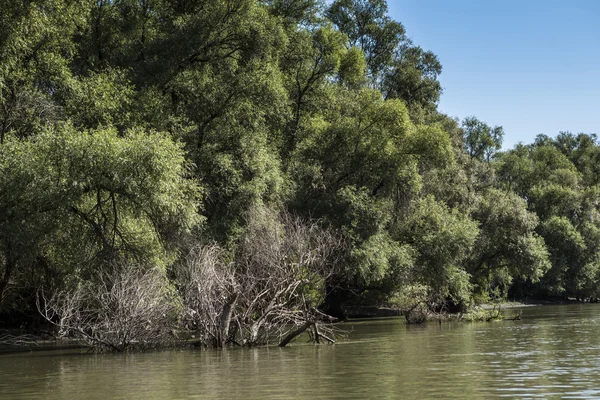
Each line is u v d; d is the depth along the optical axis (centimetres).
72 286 2697
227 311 2420
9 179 2536
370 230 4241
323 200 4231
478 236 5897
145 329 2372
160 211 2736
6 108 3030
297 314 2655
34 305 3156
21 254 2622
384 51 6969
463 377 1466
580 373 1494
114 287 2392
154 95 3869
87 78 3566
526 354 1975
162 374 1636
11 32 2814
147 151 2658
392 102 4609
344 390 1298
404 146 4672
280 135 4469
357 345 2448
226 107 3878
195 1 4441
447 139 4662
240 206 3478
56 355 2336
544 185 10181
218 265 2539
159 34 4191
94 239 2761
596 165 12475
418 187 4688
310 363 1817
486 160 8606
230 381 1470
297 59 4869
